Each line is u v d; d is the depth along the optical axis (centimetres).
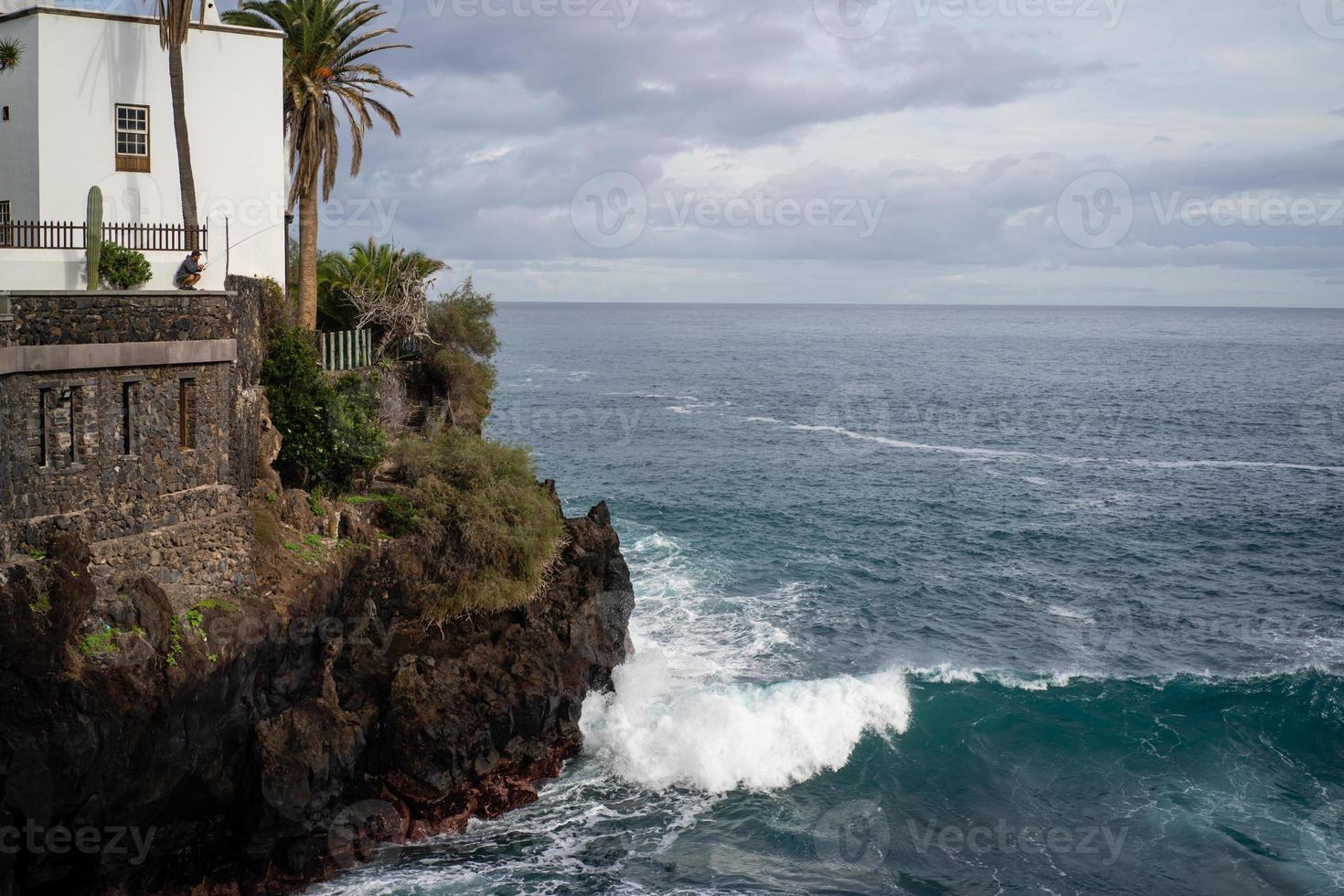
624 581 3275
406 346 4256
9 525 1794
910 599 4112
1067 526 5488
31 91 2753
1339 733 2956
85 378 1947
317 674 2350
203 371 2239
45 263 2506
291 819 2114
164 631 1962
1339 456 7944
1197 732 2952
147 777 1894
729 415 10162
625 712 2839
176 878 2075
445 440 3203
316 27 3394
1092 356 19462
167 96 2897
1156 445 8475
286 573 2391
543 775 2627
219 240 3034
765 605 3938
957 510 5828
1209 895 2220
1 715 1677
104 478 1997
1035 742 2894
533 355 18425
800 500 5997
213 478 2275
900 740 2891
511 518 2919
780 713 2850
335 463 2870
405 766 2384
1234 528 5491
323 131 3462
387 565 2677
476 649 2670
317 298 4147
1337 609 4109
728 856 2331
